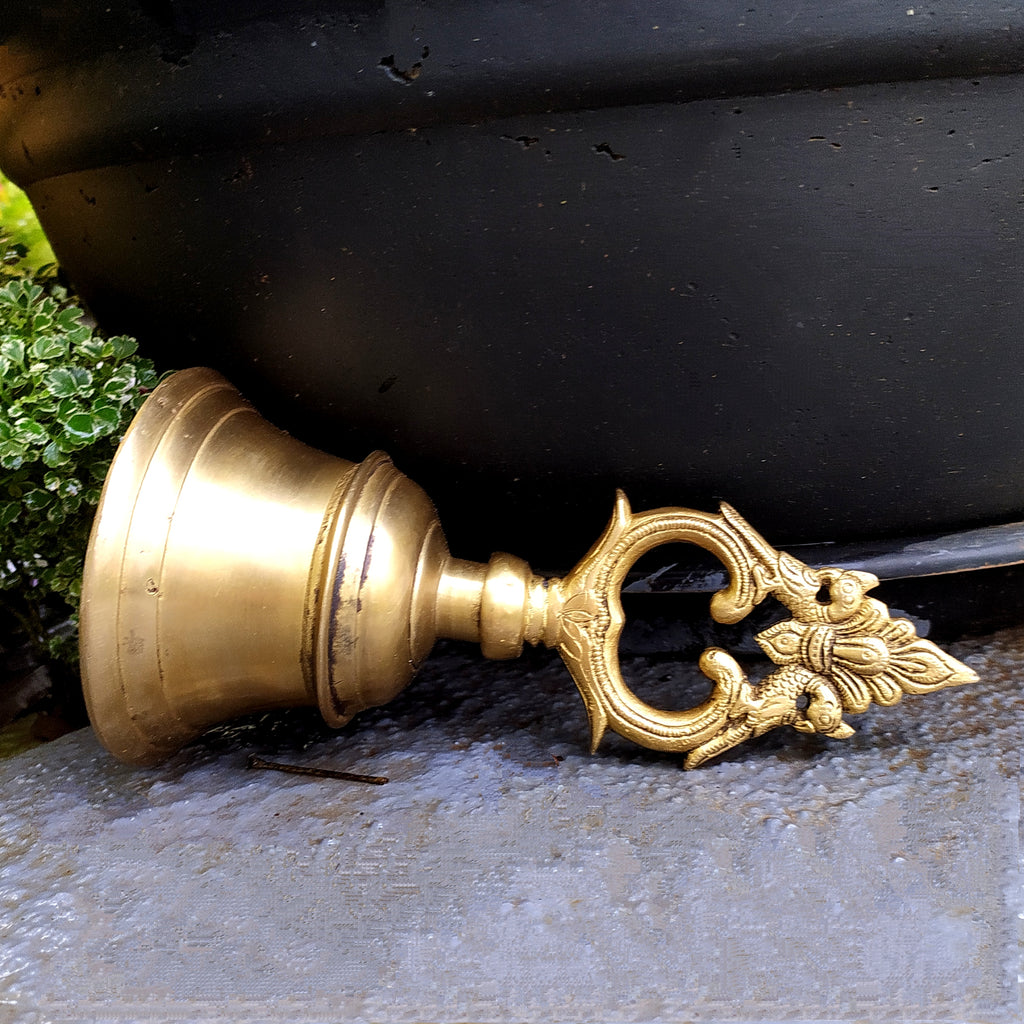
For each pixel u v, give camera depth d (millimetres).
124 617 347
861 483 390
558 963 325
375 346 379
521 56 342
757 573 366
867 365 371
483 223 360
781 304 363
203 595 353
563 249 360
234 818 365
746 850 348
